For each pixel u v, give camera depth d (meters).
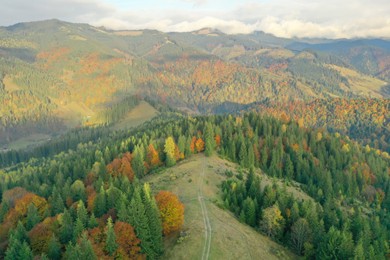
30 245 85.69
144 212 81.44
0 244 89.81
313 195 146.00
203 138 168.00
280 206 106.06
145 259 78.75
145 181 133.50
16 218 111.50
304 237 94.06
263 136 194.50
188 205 104.44
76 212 101.00
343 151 197.00
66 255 74.69
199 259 79.94
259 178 135.00
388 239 103.38
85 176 146.62
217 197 116.31
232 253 83.88
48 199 123.25
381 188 174.12
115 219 89.31
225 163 156.25
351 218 123.31
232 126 196.50
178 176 132.38
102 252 74.94
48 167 196.62
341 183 161.25
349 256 84.25
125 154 154.75
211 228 91.06
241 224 101.31
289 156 174.38
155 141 167.12
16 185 164.88
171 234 88.38
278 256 90.31
